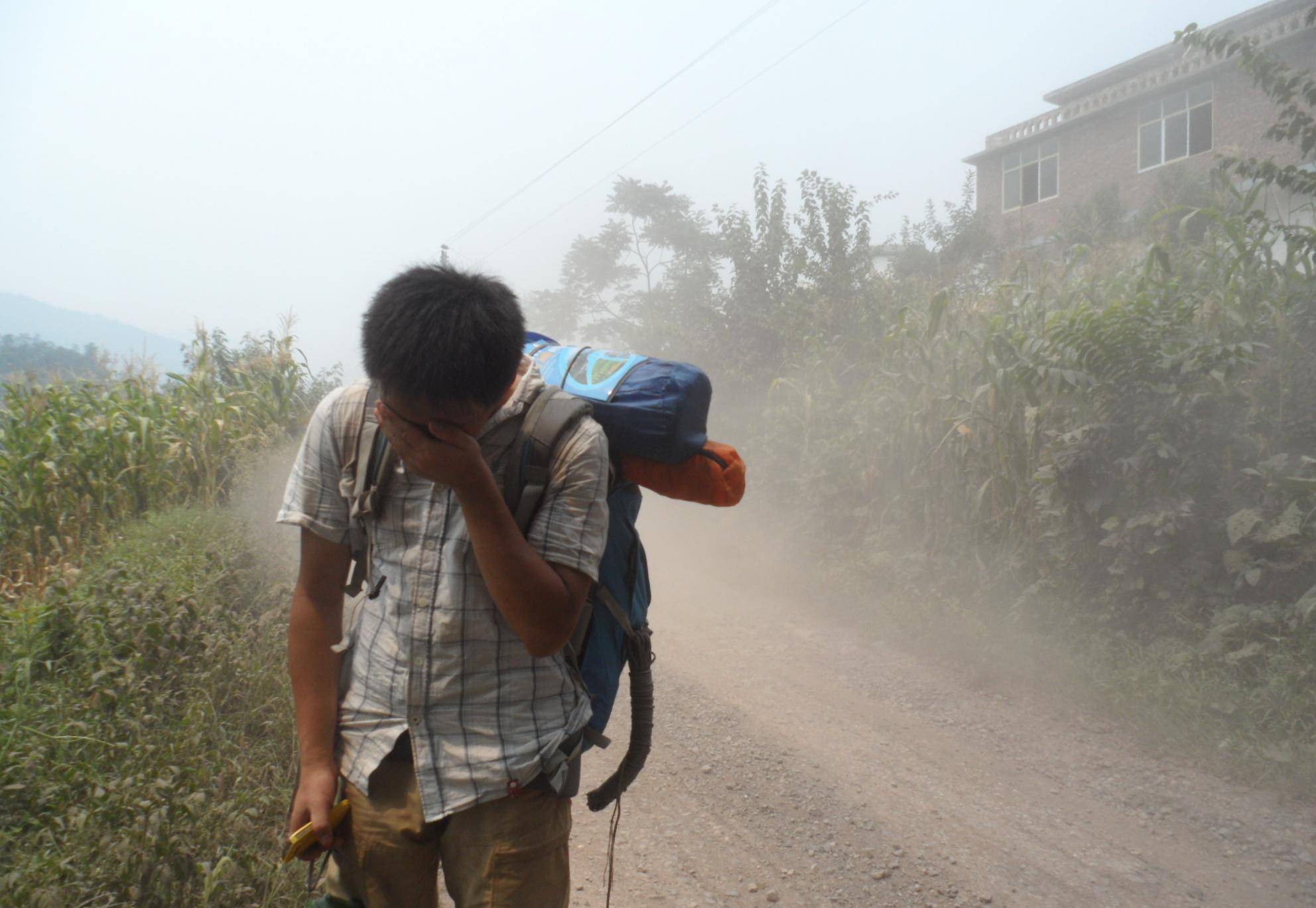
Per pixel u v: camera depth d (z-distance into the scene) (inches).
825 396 317.1
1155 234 294.8
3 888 86.0
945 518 248.7
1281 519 169.2
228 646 143.9
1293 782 138.9
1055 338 204.2
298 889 98.3
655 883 117.6
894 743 161.3
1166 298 198.7
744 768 150.9
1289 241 194.9
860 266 445.7
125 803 100.9
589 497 56.0
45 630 144.8
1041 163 876.0
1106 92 796.0
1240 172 214.4
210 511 208.1
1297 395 182.7
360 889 59.9
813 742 161.9
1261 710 154.7
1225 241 217.8
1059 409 214.5
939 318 251.3
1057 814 135.3
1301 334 186.9
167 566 166.4
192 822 101.2
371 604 59.4
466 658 55.7
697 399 63.4
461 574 55.5
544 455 55.2
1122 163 795.4
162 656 139.9
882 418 273.0
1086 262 278.2
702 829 131.6
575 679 61.0
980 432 237.0
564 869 59.7
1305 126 211.8
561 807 59.1
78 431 244.2
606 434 62.9
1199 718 158.4
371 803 57.7
